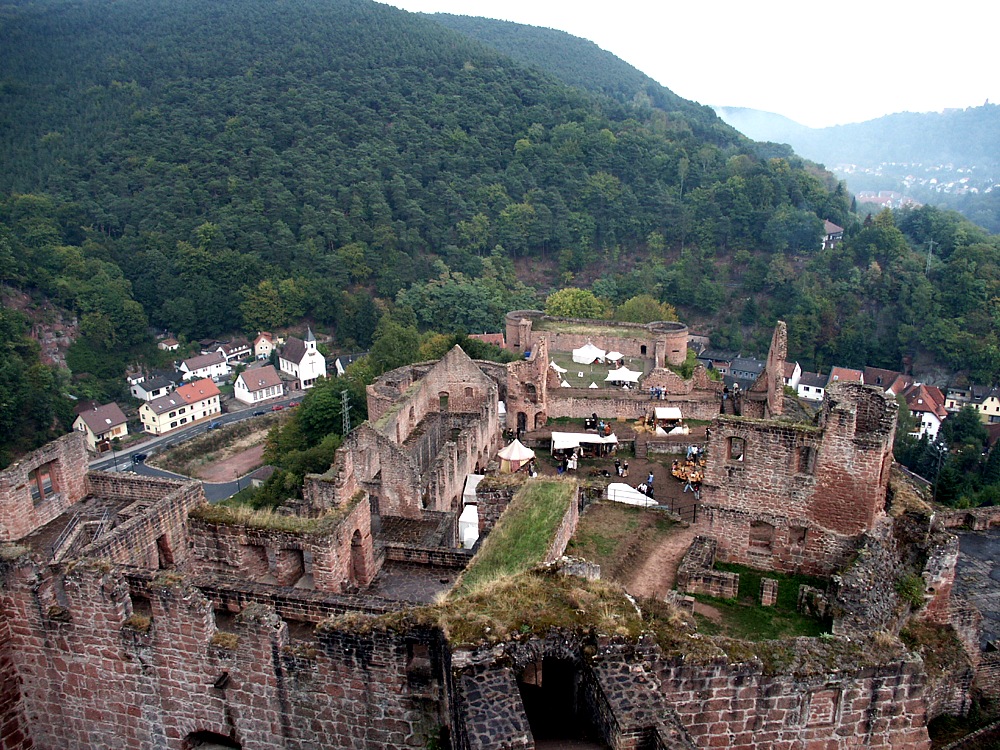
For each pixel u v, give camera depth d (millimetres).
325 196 185250
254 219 175000
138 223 175625
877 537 28984
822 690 15680
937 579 30016
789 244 173000
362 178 193375
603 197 192750
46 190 181125
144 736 19531
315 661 16922
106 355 144375
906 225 186250
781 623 27031
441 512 43000
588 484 41594
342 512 25062
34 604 19000
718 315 164500
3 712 19797
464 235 183625
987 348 135000
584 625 14961
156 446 119625
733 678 15336
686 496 49125
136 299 161625
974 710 30016
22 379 115812
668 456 57375
